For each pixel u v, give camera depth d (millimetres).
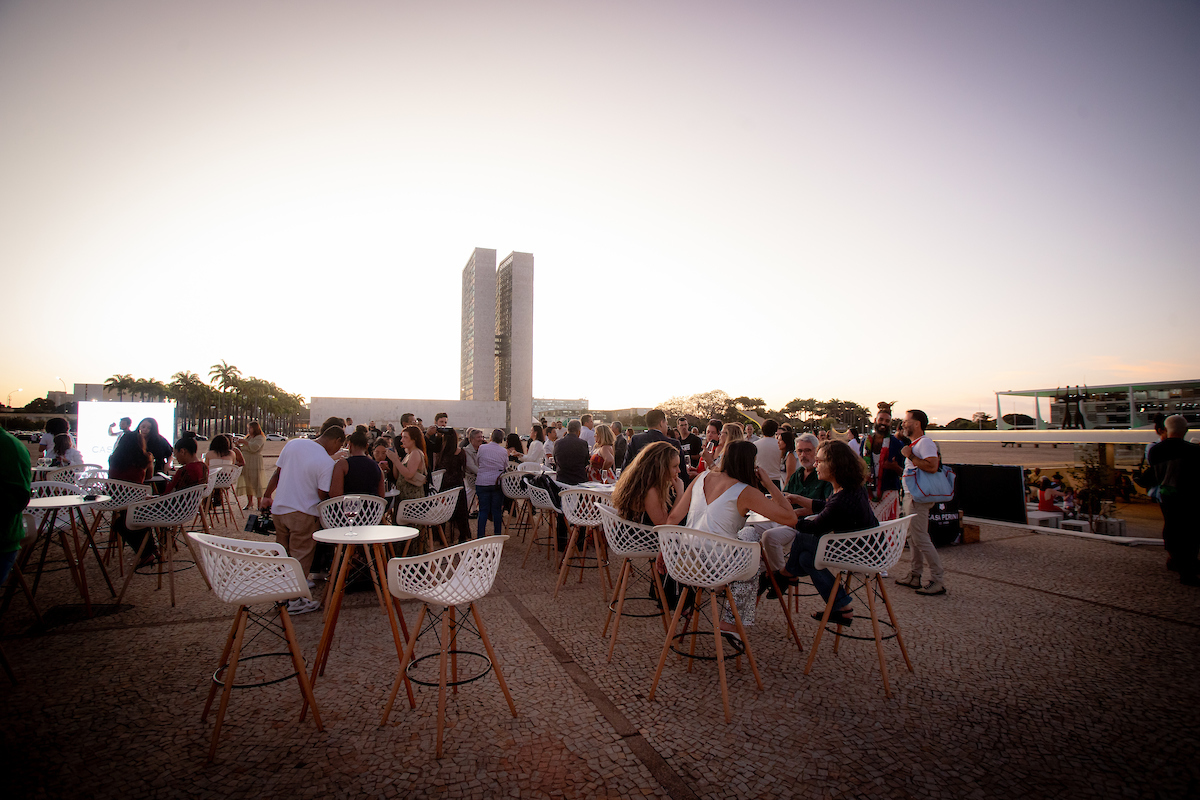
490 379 116688
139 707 3221
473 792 2512
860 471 4113
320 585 5719
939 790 2582
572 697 3475
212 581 2855
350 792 2494
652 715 3264
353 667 3842
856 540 3770
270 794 2467
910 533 5926
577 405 195125
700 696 3518
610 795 2508
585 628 4734
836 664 4055
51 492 6473
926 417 5922
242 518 9727
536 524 7117
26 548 5605
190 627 4512
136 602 5133
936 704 3434
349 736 2967
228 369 109188
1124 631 4707
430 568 2965
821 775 2691
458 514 7277
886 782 2641
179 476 5855
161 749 2801
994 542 8422
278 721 3105
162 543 5645
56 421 9219
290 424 145625
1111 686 3688
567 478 7371
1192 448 6254
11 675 3486
